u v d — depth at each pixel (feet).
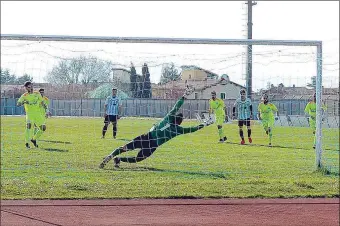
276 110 59.47
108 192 34.17
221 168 47.62
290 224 26.84
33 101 58.44
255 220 27.61
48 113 58.08
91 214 28.55
